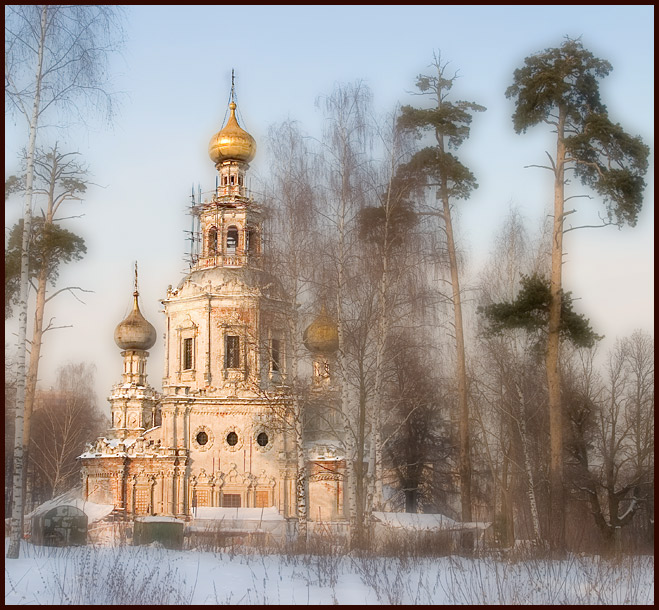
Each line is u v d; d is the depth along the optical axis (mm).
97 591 24984
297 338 46781
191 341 73125
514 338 50031
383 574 29203
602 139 41031
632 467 70750
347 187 43781
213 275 72750
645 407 69688
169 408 71000
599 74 42656
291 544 39281
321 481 69812
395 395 56344
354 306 44250
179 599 24531
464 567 31344
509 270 49438
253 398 70625
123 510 69875
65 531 44062
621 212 40844
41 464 96062
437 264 46812
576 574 29578
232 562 32906
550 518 40781
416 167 44750
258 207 46094
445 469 71125
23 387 32688
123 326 83375
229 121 76500
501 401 55438
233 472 70375
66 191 51156
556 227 42406
